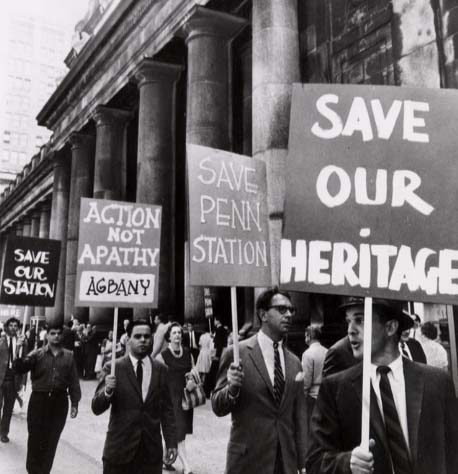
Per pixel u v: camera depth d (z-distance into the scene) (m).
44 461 6.41
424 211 2.73
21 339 9.32
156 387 4.74
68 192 32.88
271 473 3.82
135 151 26.28
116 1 29.08
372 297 2.65
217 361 14.24
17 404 13.73
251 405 3.96
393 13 11.25
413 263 2.69
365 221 2.74
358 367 2.73
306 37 14.84
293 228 2.77
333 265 2.72
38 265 9.03
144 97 20.98
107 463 4.53
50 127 34.53
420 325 7.41
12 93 102.88
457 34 9.90
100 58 25.77
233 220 4.23
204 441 8.89
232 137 18.67
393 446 2.52
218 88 17.06
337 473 2.49
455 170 2.76
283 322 4.13
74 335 20.77
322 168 2.81
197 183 4.11
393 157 2.79
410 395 2.60
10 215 53.75
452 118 2.81
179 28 18.58
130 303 5.47
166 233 19.81
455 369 4.52
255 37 13.74
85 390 16.67
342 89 2.88
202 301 16.06
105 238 5.51
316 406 2.83
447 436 2.60
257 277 4.27
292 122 2.88
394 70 11.09
